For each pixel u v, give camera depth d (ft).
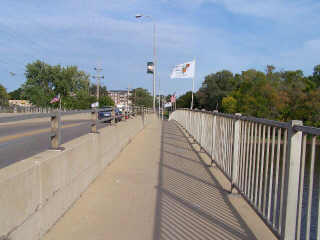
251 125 15.16
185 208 15.07
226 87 272.51
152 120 93.25
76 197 16.02
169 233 12.16
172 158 28.71
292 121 9.82
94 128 21.43
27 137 36.73
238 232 12.32
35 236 10.83
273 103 169.99
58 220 13.25
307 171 23.02
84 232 12.13
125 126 36.19
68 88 230.27
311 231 17.67
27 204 10.17
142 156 29.73
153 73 105.70
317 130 8.06
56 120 14.08
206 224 13.12
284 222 10.11
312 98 160.56
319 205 8.54
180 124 70.54
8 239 8.87
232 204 15.76
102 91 382.22
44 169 11.65
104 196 16.88
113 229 12.48
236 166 17.13
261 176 13.07
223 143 20.81
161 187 18.81
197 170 23.68
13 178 9.20
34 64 227.81
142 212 14.48
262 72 182.19
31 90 221.87
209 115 27.20
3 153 25.73
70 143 16.63
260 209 13.06
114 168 24.17
